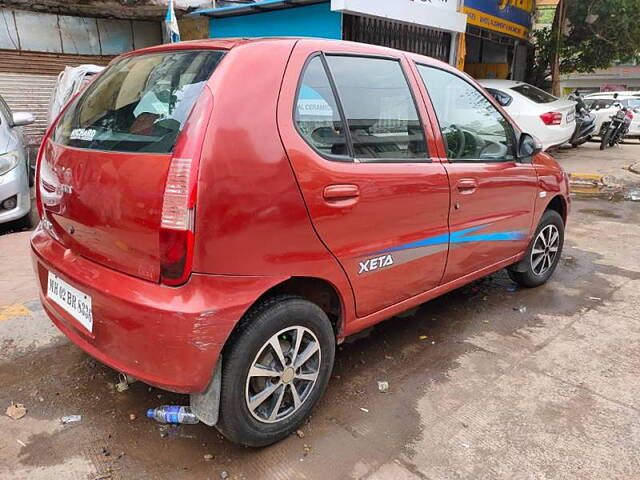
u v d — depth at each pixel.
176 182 1.92
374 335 3.52
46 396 2.72
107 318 2.11
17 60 9.27
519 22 12.88
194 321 1.95
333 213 2.34
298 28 8.53
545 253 4.29
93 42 10.12
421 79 2.98
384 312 2.83
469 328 3.64
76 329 2.33
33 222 6.12
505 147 3.60
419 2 8.84
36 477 2.17
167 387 2.05
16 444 2.36
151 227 1.97
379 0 7.98
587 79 36.34
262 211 2.07
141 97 2.29
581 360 3.21
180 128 2.00
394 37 8.86
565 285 4.47
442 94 3.13
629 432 2.53
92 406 2.65
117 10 9.55
